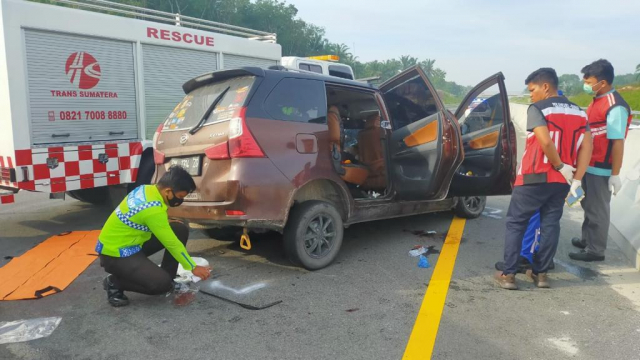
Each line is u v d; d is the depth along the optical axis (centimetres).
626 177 643
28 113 516
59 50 542
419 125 507
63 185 550
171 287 362
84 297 377
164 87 664
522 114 2886
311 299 374
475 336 315
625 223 536
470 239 550
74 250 491
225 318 339
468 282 415
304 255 427
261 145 394
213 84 458
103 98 590
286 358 286
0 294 378
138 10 631
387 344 303
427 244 529
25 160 514
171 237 338
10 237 556
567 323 336
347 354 291
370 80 860
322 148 440
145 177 642
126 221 337
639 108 2964
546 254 398
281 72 435
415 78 524
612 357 290
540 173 379
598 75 452
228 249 506
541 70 395
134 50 621
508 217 403
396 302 369
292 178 408
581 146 389
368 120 558
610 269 455
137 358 286
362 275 429
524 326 331
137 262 346
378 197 515
